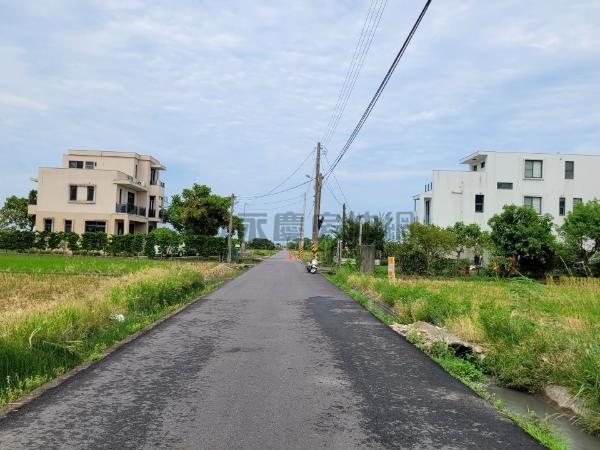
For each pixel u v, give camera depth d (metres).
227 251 44.16
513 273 29.94
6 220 52.44
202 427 4.81
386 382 6.61
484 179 39.78
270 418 5.10
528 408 6.01
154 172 57.91
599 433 5.19
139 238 42.56
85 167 52.59
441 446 4.49
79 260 31.58
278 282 23.78
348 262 36.00
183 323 11.09
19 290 15.50
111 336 9.16
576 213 29.92
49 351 7.25
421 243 30.53
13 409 5.31
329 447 4.39
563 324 8.70
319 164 37.50
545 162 39.56
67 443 4.40
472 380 7.08
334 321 11.81
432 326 10.30
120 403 5.52
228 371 6.96
